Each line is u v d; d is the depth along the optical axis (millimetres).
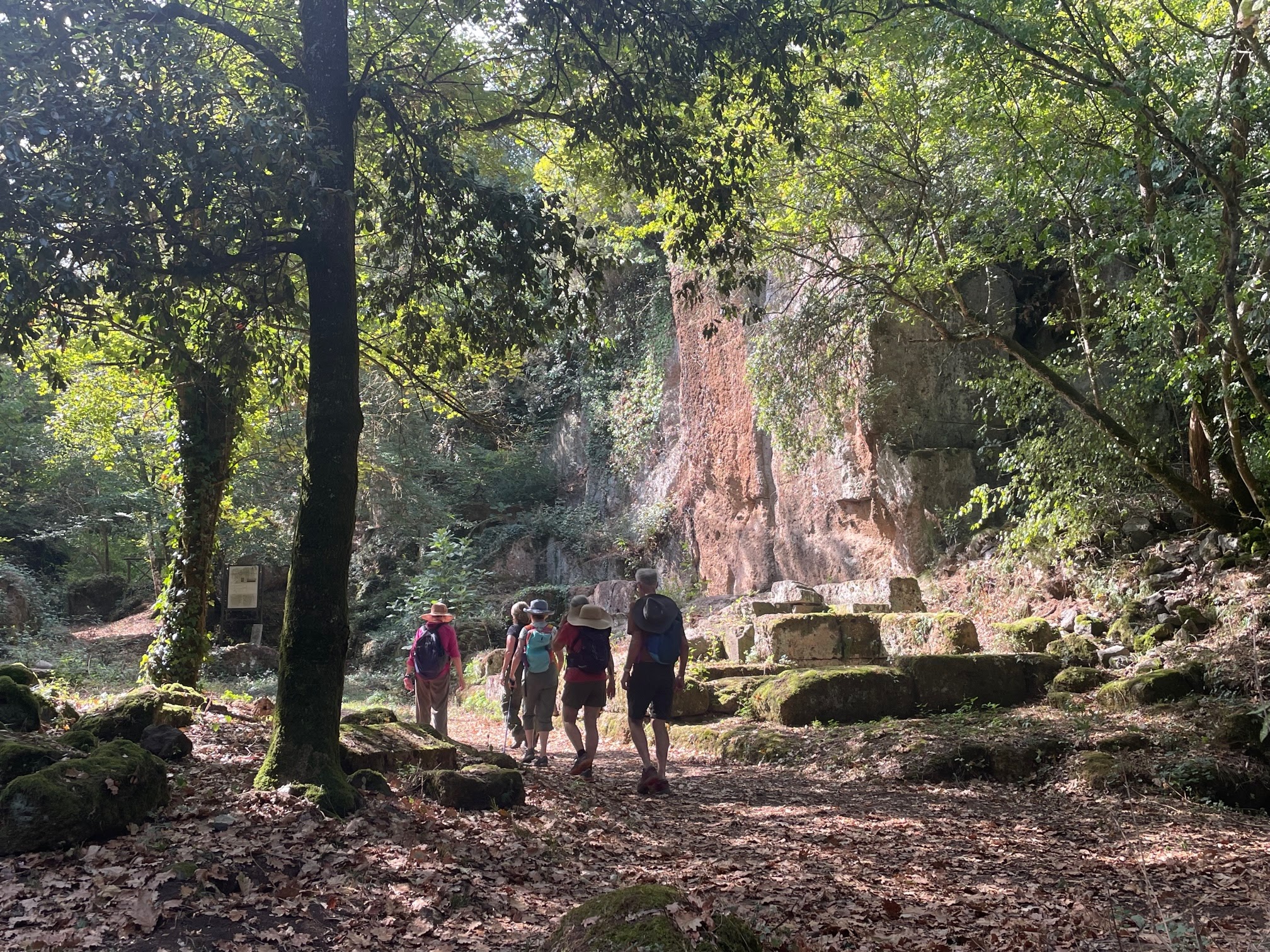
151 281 6449
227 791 5570
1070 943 4180
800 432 14789
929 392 15125
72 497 28609
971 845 6133
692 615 18031
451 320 9016
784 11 7562
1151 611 10961
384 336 10828
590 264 8141
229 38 7113
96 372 15430
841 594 15047
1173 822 6625
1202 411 10820
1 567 21500
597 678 8562
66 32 5605
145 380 12445
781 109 7918
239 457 11336
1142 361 10633
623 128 8094
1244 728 7848
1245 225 8086
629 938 2814
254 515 19141
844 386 14531
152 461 19734
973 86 8812
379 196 8539
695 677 12484
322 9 6648
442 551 22125
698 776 9172
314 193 5887
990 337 10695
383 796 5883
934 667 10633
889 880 5328
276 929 3943
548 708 9781
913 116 10695
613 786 8266
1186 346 10195
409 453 24750
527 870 5113
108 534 28891
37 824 4438
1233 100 7980
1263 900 4762
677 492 22016
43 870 4285
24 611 20656
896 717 10547
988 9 7621
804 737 10047
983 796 7785
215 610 23172
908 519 14867
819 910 4723
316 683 5871
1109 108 9008
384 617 24547
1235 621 9742
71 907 3941
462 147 9359
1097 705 9508
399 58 8312
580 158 9422
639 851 5852
